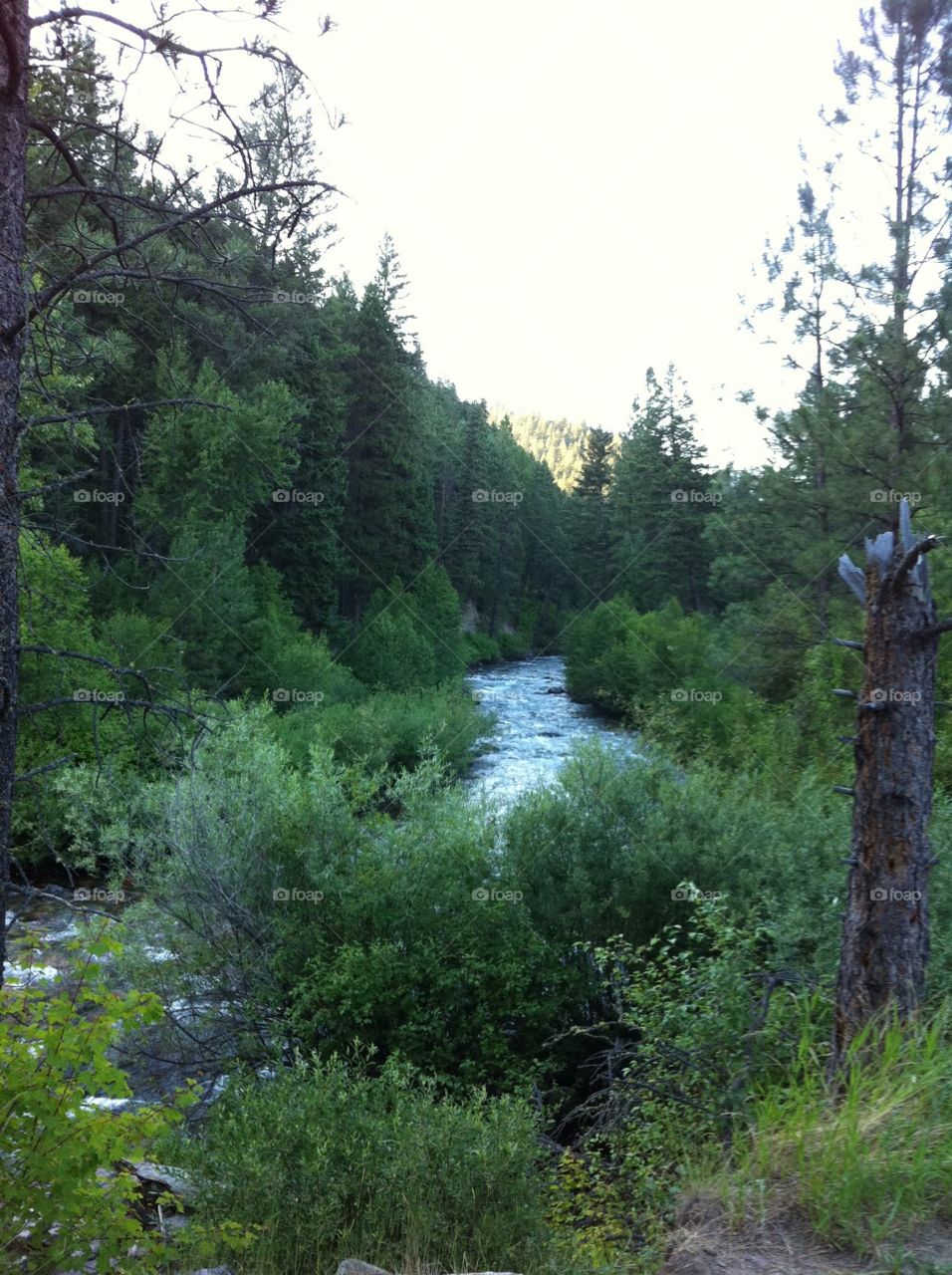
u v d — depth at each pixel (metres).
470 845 10.61
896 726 5.66
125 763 12.25
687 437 58.66
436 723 27.08
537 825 10.87
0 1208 3.68
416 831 11.05
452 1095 9.00
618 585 66.00
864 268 19.64
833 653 17.88
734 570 22.08
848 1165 4.01
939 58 20.19
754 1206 4.11
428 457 62.47
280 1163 5.42
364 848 10.96
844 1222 3.85
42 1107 3.67
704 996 6.84
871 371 19.25
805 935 7.70
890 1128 4.15
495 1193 5.43
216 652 25.91
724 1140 5.23
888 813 5.64
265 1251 5.03
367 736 25.09
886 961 5.55
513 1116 6.11
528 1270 4.97
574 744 12.27
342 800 11.51
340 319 41.62
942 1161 3.97
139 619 20.47
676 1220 4.33
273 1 5.59
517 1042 9.78
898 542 5.73
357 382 47.53
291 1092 6.36
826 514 20.19
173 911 10.71
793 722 17.39
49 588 14.23
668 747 13.16
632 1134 5.95
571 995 9.93
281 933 10.23
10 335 5.50
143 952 10.52
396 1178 5.41
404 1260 5.00
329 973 9.75
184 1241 4.59
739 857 10.41
